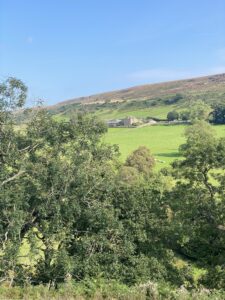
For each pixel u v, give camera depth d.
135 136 167.12
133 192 30.72
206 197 31.84
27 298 18.02
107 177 30.31
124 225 29.38
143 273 26.73
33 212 28.08
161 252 29.59
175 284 27.33
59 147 29.86
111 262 27.06
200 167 31.94
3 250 25.17
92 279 24.31
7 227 25.70
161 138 158.62
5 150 28.47
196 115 196.12
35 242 26.02
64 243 28.11
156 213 30.88
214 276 28.92
